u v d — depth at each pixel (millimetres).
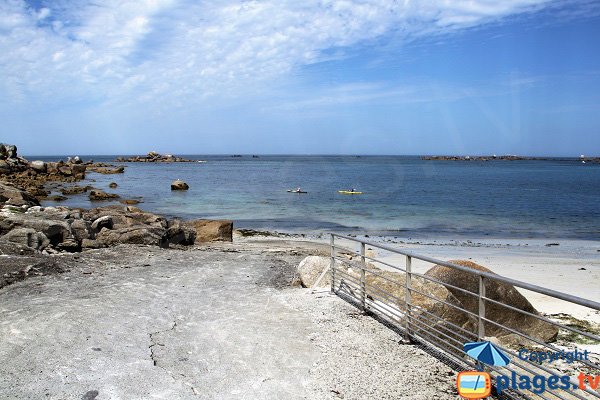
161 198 44938
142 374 5406
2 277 9477
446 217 34188
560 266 17641
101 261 12203
